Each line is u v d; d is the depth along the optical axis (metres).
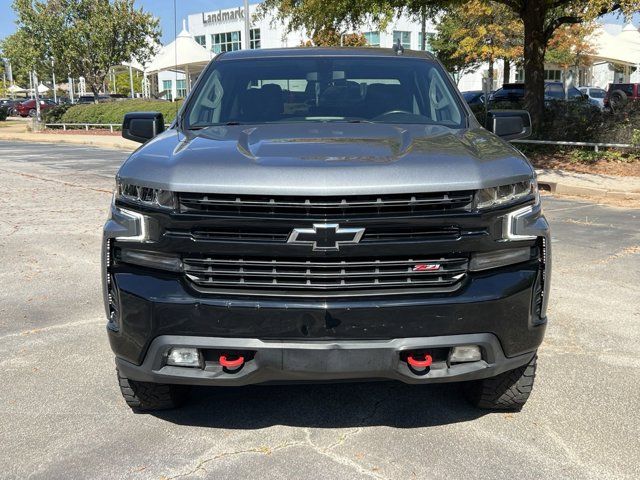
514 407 3.79
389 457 3.35
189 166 3.17
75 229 9.44
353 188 2.97
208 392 4.14
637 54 31.23
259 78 4.64
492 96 29.58
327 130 3.88
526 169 3.35
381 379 3.22
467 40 37.47
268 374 3.13
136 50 41.34
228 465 3.29
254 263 3.05
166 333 3.12
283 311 3.03
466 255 3.14
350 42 37.91
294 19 20.92
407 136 3.71
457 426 3.68
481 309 3.09
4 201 12.15
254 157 3.23
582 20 15.27
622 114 16.84
